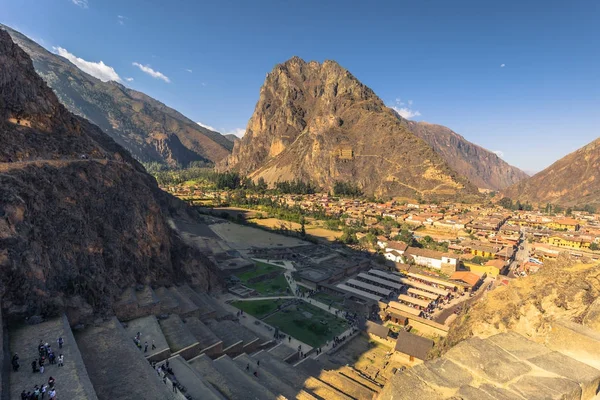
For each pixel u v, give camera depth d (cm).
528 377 1650
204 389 4253
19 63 7656
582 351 1969
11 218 4644
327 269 11781
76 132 8550
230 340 6266
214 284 9706
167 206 15900
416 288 10756
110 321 5250
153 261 7525
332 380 5588
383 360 6900
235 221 18838
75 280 5275
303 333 7850
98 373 4050
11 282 4375
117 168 7788
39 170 5697
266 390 4634
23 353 3812
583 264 3697
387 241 14838
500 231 18962
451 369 1778
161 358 4834
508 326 3506
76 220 5862
